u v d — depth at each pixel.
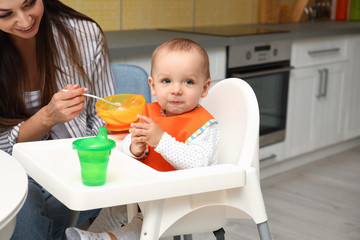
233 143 1.28
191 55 1.25
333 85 3.53
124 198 0.92
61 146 1.17
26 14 1.30
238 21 3.80
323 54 3.38
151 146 1.25
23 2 1.27
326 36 3.37
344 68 3.58
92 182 0.91
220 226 1.24
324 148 3.67
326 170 3.40
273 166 3.26
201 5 3.53
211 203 1.13
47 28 1.45
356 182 3.18
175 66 1.25
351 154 3.79
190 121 1.25
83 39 1.57
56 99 1.29
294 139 3.32
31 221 1.26
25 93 1.47
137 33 2.91
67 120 1.32
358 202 2.85
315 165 3.50
